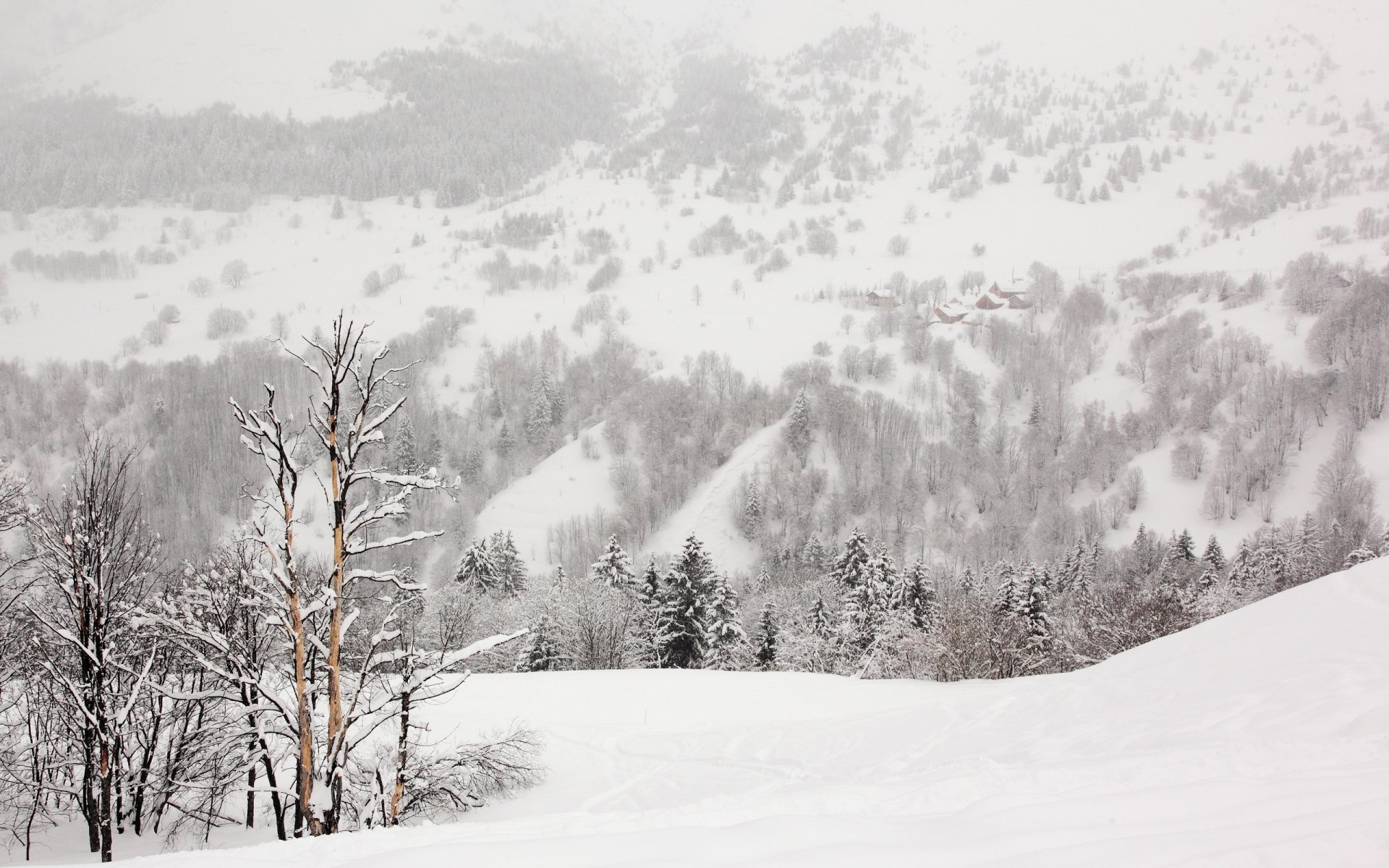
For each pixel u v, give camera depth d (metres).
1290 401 97.12
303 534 70.88
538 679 28.81
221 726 11.19
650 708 24.70
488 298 189.50
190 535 83.06
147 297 186.62
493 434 122.31
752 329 160.12
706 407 117.44
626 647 43.09
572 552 87.19
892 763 13.96
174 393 110.12
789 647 44.22
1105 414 114.50
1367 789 4.91
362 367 11.60
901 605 43.16
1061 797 5.79
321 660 12.88
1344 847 3.65
